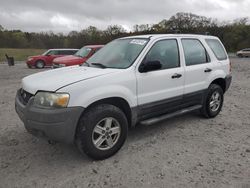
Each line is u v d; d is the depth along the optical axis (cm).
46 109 354
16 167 382
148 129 526
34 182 345
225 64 612
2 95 874
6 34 6856
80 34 6731
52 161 399
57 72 436
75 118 362
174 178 350
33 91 374
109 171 369
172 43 500
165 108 483
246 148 439
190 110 527
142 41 473
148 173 362
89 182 344
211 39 604
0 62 3216
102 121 391
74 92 361
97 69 430
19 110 394
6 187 334
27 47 6750
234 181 342
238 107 701
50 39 6712
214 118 599
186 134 501
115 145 407
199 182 340
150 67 431
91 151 382
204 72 549
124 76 412
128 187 332
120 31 6956
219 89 593
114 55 475
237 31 7294
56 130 354
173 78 482
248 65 2284
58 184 340
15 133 509
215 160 397
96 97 377
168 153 421
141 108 439
